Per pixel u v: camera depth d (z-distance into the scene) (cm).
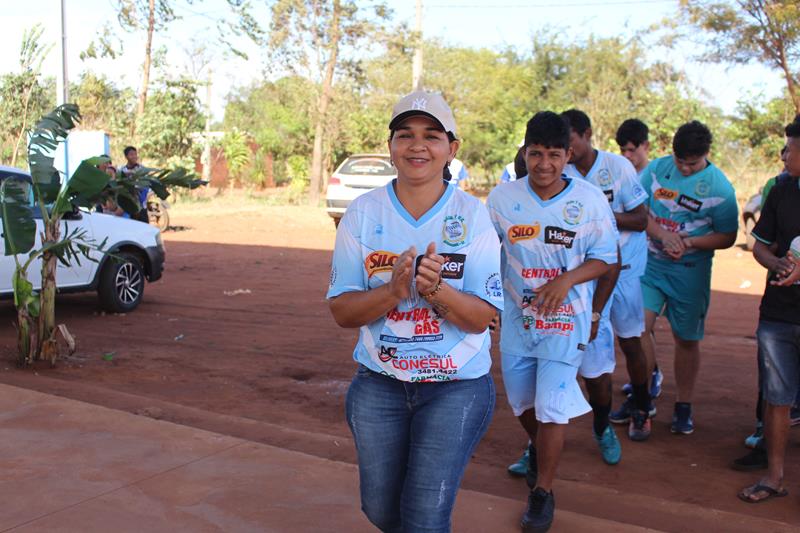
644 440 547
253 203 2742
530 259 403
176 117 2627
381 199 276
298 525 375
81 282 925
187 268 1367
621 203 507
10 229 685
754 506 439
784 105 2816
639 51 3850
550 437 384
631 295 518
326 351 791
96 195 706
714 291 1160
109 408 552
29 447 468
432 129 266
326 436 518
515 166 514
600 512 416
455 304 260
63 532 365
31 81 2152
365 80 2953
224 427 530
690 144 538
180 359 753
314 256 1553
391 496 287
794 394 442
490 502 405
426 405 278
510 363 416
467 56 3678
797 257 411
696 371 561
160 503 396
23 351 702
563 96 4441
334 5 2689
